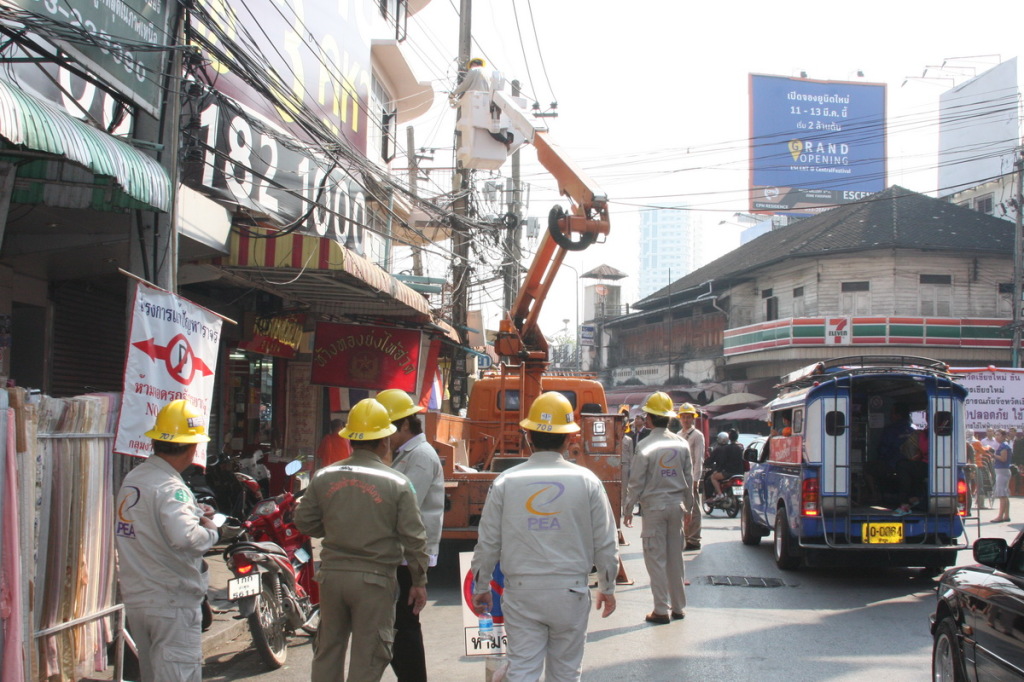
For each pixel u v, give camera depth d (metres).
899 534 10.16
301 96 13.62
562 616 4.55
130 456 6.36
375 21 18.47
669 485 8.16
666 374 45.84
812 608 8.83
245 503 10.88
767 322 35.03
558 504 4.64
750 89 42.44
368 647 4.94
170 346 6.11
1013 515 18.56
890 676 6.38
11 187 6.04
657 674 6.42
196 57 8.15
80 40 5.95
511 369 12.52
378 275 11.03
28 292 9.33
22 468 4.78
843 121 42.72
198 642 4.83
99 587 5.80
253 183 11.95
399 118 22.98
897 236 33.81
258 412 15.53
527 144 12.25
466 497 10.36
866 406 12.20
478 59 12.77
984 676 4.82
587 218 10.85
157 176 6.41
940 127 44.31
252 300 13.00
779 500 11.33
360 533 4.98
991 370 19.84
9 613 4.48
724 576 10.68
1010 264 33.91
